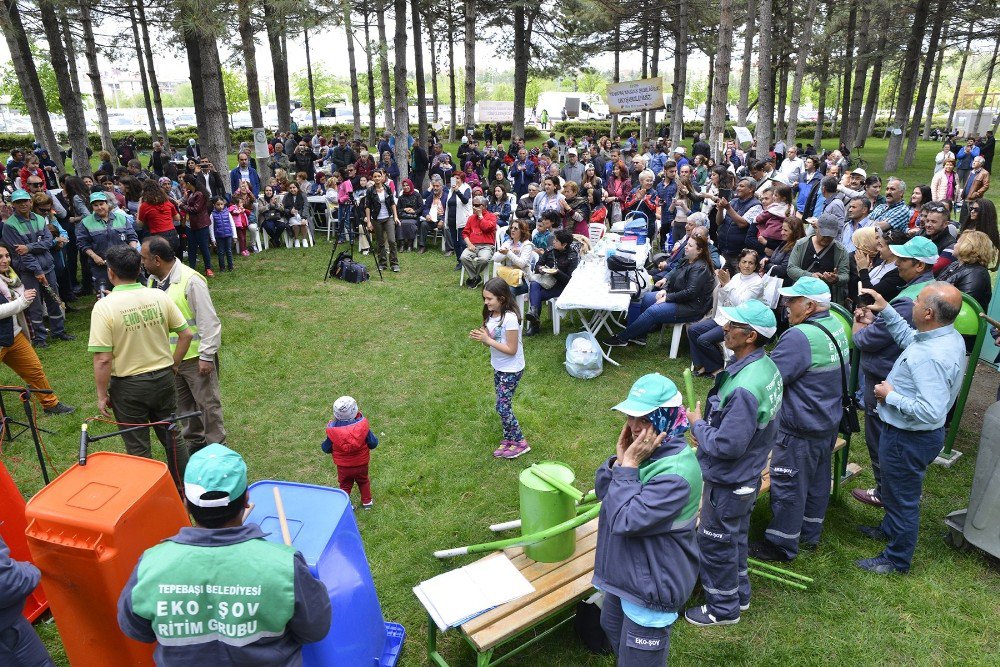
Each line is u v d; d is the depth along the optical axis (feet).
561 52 89.04
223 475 6.86
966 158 63.10
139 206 31.76
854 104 84.69
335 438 14.57
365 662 9.68
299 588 6.91
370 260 39.70
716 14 74.59
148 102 88.63
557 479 11.42
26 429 19.03
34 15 44.68
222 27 35.53
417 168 57.31
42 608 12.05
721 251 28.55
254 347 25.67
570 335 23.95
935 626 11.86
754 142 60.34
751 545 13.87
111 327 13.52
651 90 69.21
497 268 29.01
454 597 10.17
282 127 82.69
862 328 14.75
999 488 12.78
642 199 38.04
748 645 11.43
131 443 14.46
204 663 6.82
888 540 14.23
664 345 25.91
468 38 86.58
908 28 81.51
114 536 8.73
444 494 16.05
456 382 22.40
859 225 25.54
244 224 40.55
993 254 17.22
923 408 11.86
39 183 27.81
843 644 11.46
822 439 12.56
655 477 8.64
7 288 18.94
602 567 9.38
